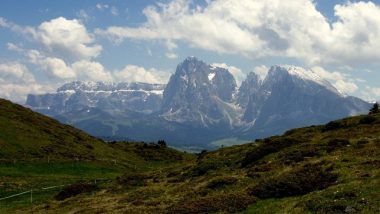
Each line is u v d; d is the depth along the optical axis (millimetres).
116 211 46125
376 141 53750
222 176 55969
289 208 34188
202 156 82875
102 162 107125
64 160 100312
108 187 66812
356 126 69062
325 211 31141
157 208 44531
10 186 70562
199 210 38688
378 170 38969
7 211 54969
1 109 127750
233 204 38844
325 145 57562
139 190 58438
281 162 53781
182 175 66812
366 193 32875
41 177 81688
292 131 80812
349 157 47312
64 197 62250
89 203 54750
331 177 40406
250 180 48938
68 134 128750
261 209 36219
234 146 86312
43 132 119250
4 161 89625
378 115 72375
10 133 106500
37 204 58812
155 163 130375
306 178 41312
